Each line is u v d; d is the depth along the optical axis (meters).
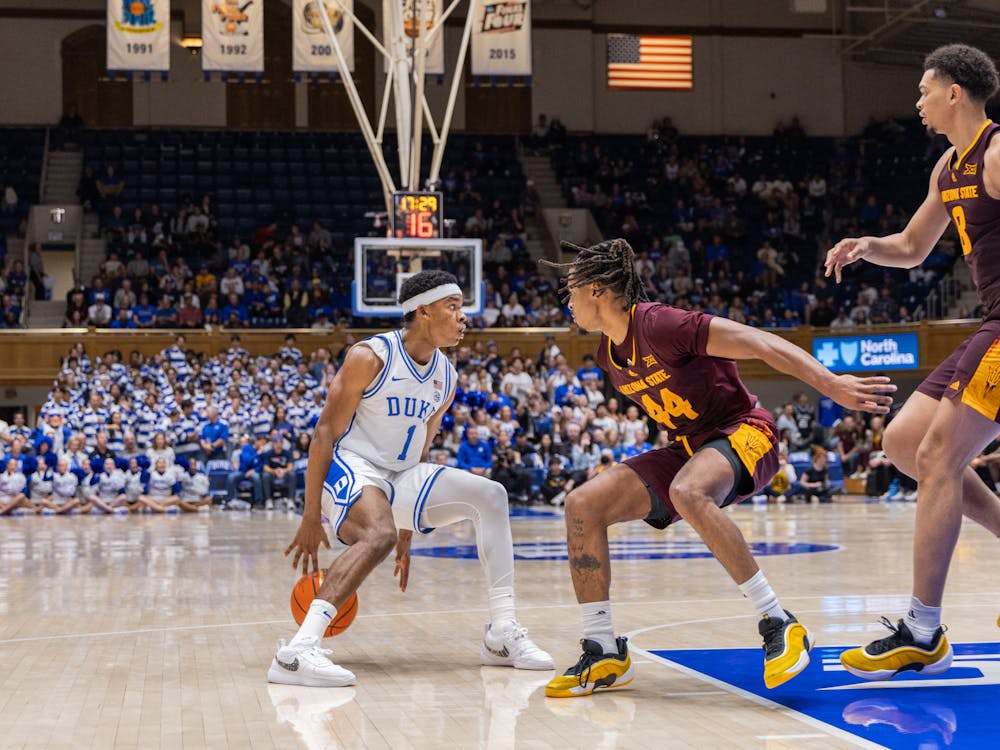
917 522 3.85
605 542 3.90
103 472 16.16
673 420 3.96
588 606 3.86
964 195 3.83
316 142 28.52
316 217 26.53
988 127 3.78
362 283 16.56
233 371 18.94
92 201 25.75
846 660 3.88
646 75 30.22
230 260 24.53
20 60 28.06
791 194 28.39
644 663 4.32
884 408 3.40
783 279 26.39
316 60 18.86
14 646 4.78
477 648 4.76
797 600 6.17
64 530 12.47
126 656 4.54
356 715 3.46
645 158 29.27
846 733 3.17
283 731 3.24
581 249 3.95
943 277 25.50
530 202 27.61
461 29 29.64
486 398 18.73
